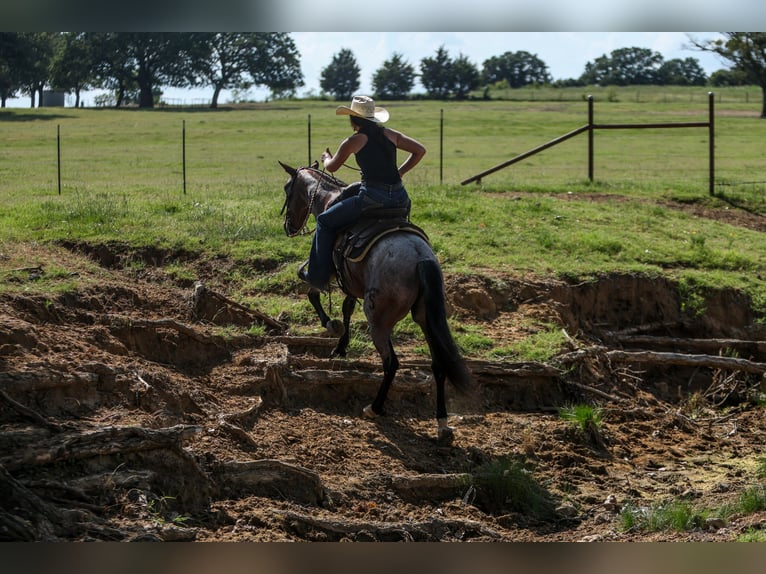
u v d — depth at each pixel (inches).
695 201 722.8
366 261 316.2
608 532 283.3
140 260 451.2
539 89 5275.6
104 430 252.7
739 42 2475.4
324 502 277.3
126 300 386.3
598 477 332.5
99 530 223.0
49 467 241.3
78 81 3873.0
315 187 364.2
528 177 995.3
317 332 392.8
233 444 293.6
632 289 494.6
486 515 294.0
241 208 557.9
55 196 642.8
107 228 484.7
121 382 296.7
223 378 341.1
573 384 402.3
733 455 370.3
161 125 2298.2
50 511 220.1
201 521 249.3
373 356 382.6
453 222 558.6
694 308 495.2
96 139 1850.4
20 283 374.9
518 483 305.3
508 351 404.8
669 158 1375.5
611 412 395.2
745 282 521.3
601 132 2044.8
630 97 4020.7
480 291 447.5
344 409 349.4
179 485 256.8
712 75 5310.0
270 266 456.4
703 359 443.8
